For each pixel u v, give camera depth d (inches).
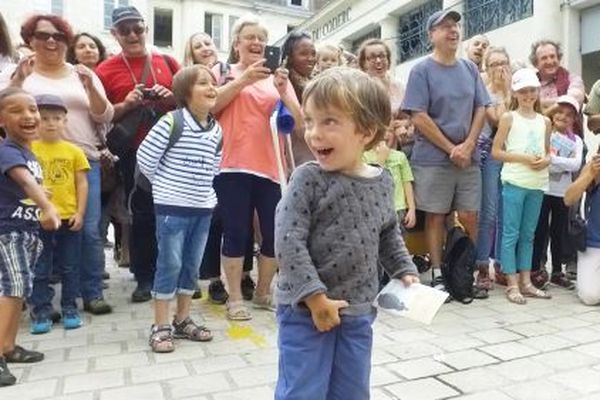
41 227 125.6
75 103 149.8
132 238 168.9
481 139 185.0
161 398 100.1
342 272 66.1
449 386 105.1
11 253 111.6
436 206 172.1
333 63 190.5
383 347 126.2
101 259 158.1
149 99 164.6
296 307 65.9
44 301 140.4
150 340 128.0
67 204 143.1
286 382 66.7
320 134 64.4
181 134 126.3
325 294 63.7
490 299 170.6
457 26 169.0
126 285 191.8
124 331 140.3
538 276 185.3
